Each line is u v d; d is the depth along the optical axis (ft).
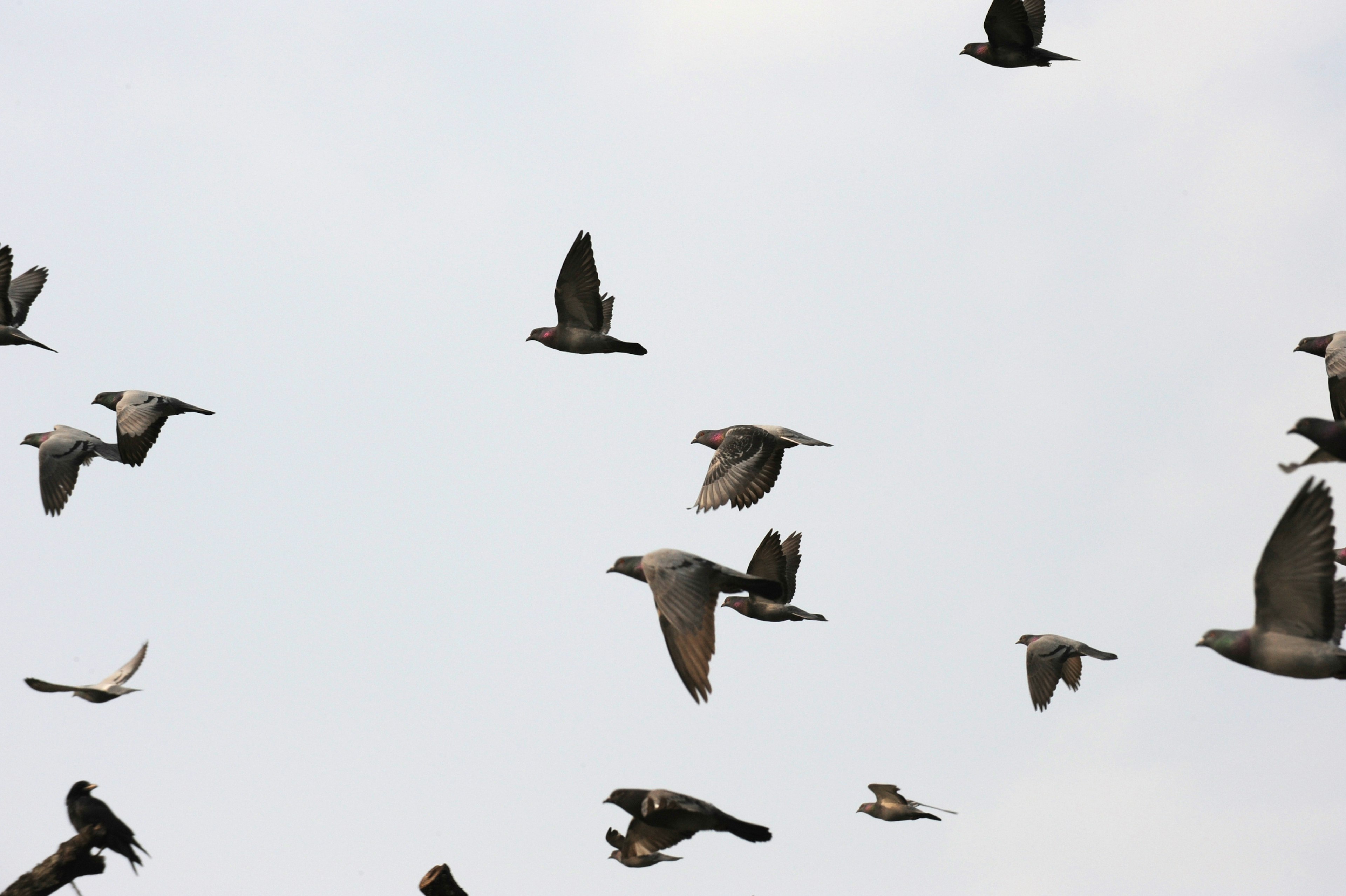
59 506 79.41
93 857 47.73
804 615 80.28
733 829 46.73
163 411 81.05
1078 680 90.48
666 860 56.80
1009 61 92.58
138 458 79.61
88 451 81.35
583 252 77.77
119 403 80.74
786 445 76.59
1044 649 90.63
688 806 46.57
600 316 78.59
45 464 80.07
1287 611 43.55
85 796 48.32
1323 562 42.45
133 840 48.75
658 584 47.16
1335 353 72.28
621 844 57.16
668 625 46.37
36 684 55.42
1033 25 90.99
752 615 80.64
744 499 74.33
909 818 89.04
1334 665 42.45
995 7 90.48
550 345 78.95
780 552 81.51
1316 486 42.32
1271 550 43.04
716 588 47.16
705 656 45.55
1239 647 44.04
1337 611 46.03
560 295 78.33
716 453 76.79
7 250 88.12
